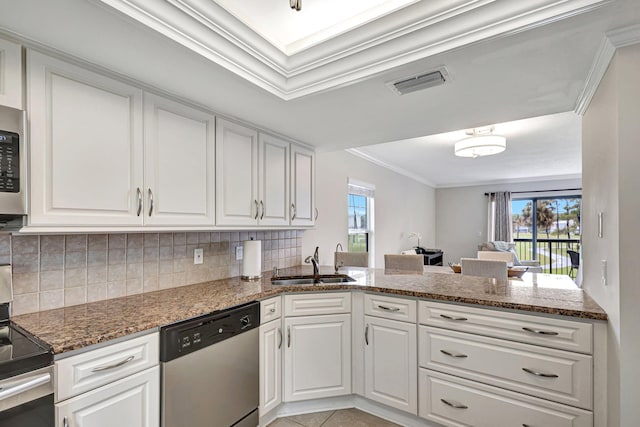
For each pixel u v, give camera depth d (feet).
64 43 4.47
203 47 4.78
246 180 7.79
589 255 6.57
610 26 4.14
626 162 4.35
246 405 6.37
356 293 7.72
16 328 4.48
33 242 5.22
